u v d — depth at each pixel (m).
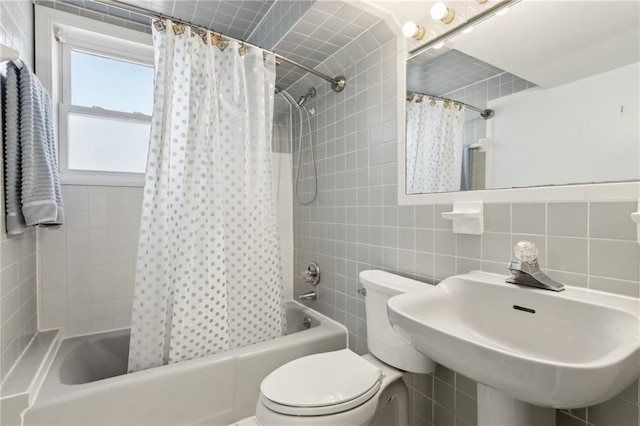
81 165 1.80
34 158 1.18
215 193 1.43
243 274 1.54
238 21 1.88
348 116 1.78
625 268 0.79
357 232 1.72
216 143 1.43
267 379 1.08
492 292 0.95
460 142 1.20
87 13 1.75
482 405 0.87
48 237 1.65
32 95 1.19
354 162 1.74
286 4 1.58
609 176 0.82
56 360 1.39
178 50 1.40
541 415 0.80
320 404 0.96
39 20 1.61
